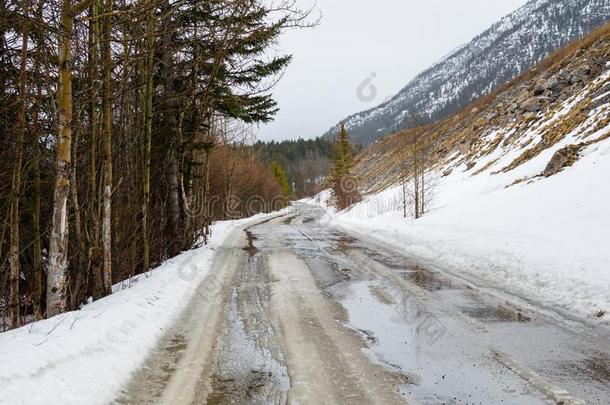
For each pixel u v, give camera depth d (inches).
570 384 160.7
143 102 439.2
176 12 399.5
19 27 284.7
